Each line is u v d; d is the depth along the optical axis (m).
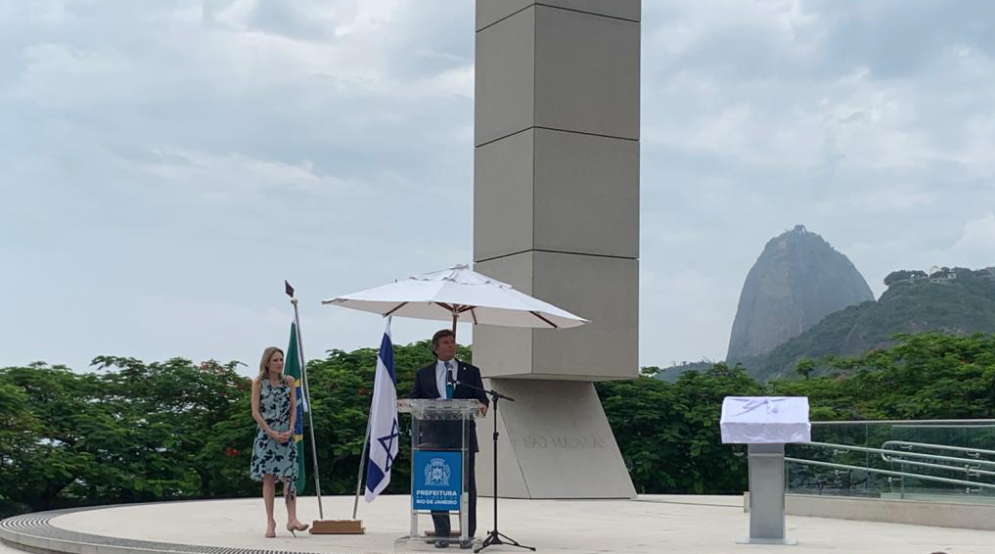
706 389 31.31
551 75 21.14
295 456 12.79
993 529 14.71
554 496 20.83
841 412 32.09
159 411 28.53
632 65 21.88
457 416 11.59
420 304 12.95
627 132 21.72
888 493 16.27
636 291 21.61
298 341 13.18
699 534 13.54
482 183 21.95
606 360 21.20
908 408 31.06
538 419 21.53
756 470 12.62
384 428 12.31
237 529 13.61
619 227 21.53
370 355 30.94
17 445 24.48
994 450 15.00
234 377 30.14
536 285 20.70
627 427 30.03
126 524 14.21
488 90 21.94
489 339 21.58
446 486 11.55
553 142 21.06
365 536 12.85
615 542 12.42
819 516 17.19
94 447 25.86
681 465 30.12
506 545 11.77
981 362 32.78
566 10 21.34
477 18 22.33
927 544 12.46
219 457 27.03
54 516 15.66
